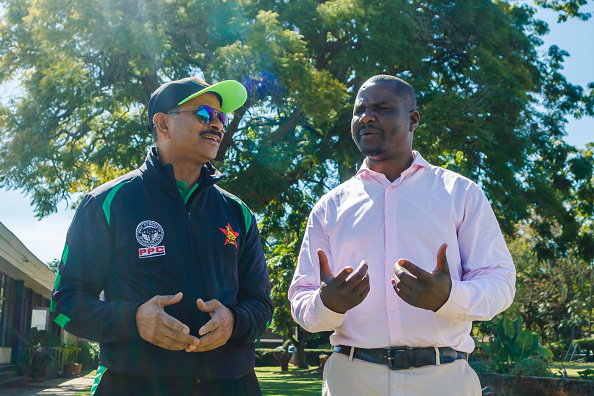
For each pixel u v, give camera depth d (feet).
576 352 134.31
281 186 54.95
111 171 59.47
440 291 6.77
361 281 6.96
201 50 51.24
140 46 44.45
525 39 70.38
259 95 49.90
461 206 8.27
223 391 8.32
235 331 8.13
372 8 54.49
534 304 147.02
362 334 8.03
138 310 7.41
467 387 7.79
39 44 48.88
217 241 8.79
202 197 8.96
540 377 32.09
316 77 46.75
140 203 8.47
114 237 8.37
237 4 51.42
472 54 62.90
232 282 8.90
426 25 61.16
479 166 61.82
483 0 66.28
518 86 64.08
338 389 8.18
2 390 50.34
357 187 8.85
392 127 8.50
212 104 9.05
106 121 60.34
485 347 38.32
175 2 51.42
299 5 52.54
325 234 8.97
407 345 7.82
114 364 7.91
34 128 51.39
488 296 7.33
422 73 59.41
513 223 64.95
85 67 52.13
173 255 8.31
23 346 64.39
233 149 58.59
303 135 62.90
